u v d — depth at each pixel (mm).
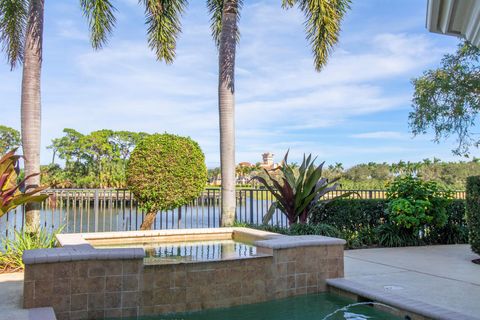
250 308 3953
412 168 29703
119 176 41250
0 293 3869
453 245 8039
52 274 3445
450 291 4148
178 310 3820
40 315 3125
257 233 6281
